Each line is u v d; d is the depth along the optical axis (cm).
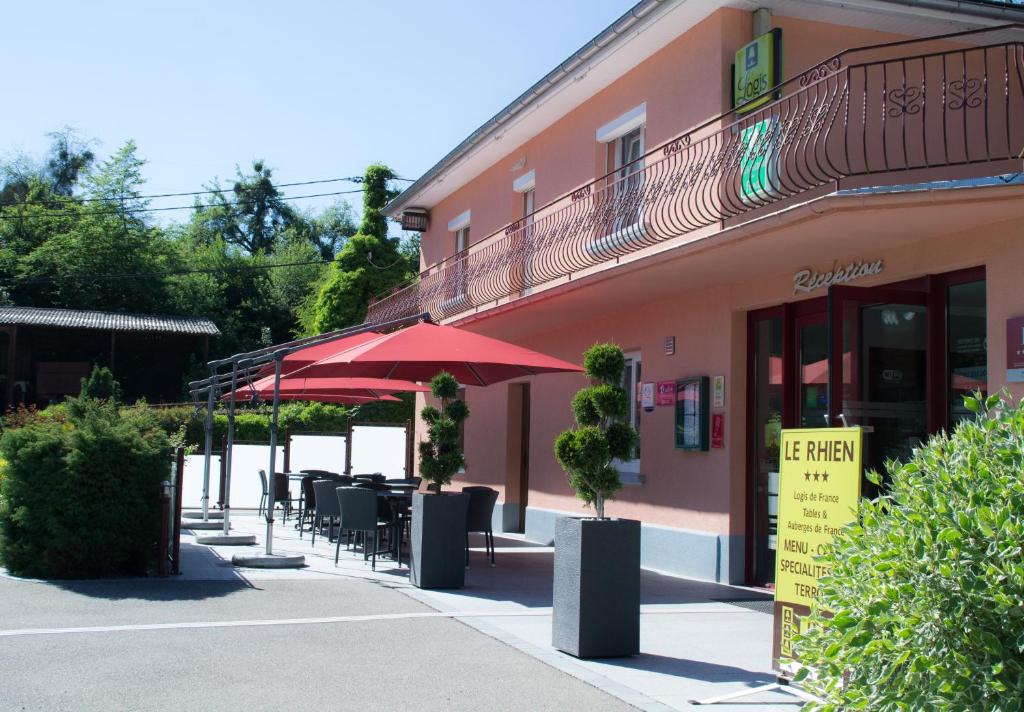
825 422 979
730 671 637
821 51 1064
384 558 1223
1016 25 768
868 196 744
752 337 1089
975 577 317
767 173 898
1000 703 309
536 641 715
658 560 1174
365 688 571
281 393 1730
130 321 3538
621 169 1254
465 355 1034
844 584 370
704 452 1114
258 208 5788
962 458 350
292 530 1582
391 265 3247
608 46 1188
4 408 3434
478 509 1180
